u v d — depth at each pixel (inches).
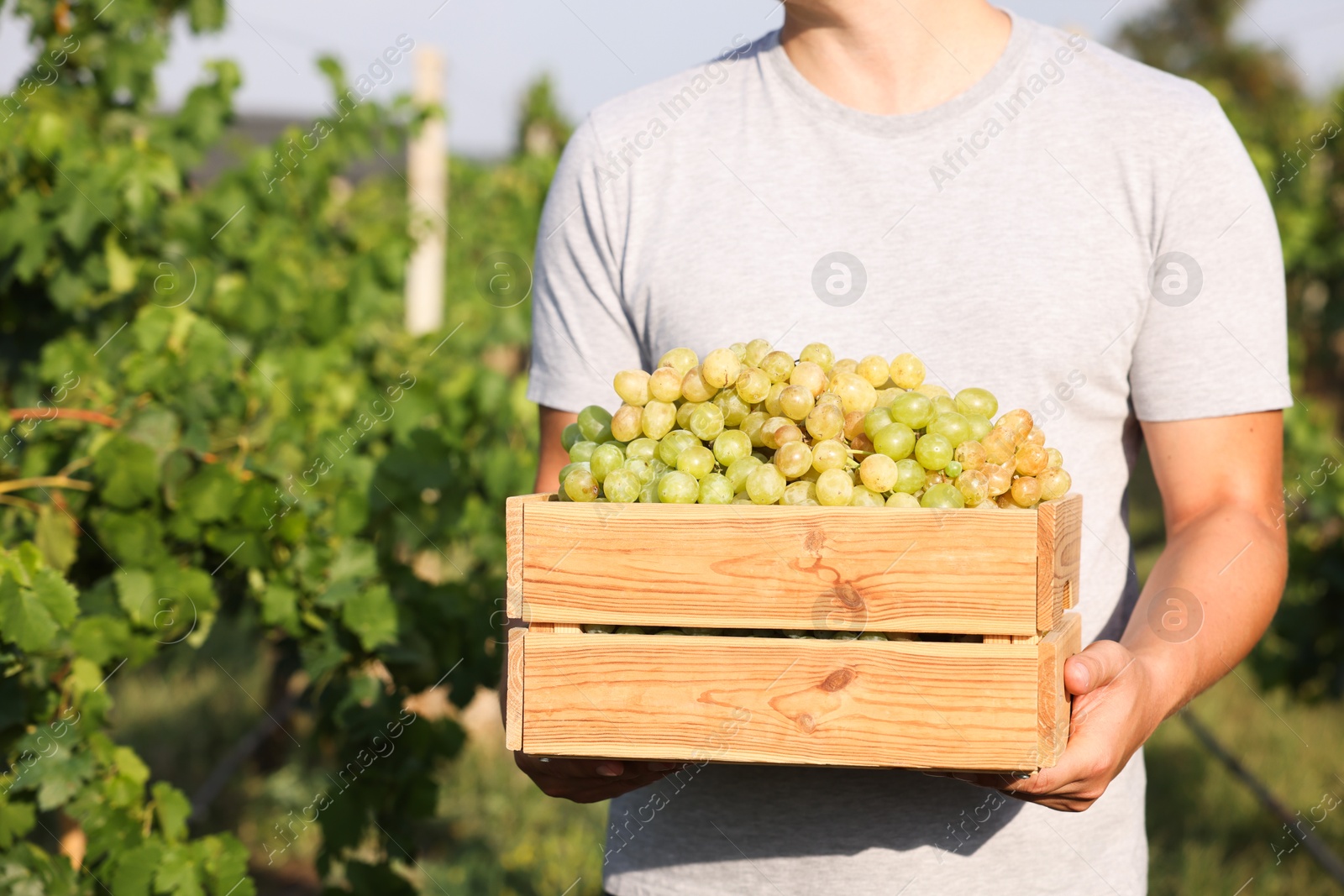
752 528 46.5
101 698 96.2
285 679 130.8
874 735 45.9
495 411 143.2
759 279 61.8
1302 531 187.8
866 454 50.6
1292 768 197.0
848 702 46.0
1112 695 50.6
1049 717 45.1
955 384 59.2
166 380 108.3
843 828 58.5
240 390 118.3
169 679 243.6
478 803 190.9
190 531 104.3
